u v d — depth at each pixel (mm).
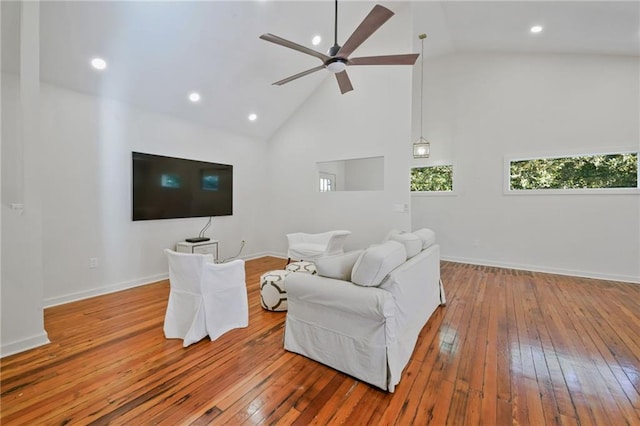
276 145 5719
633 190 3979
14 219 2117
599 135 4160
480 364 2006
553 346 2242
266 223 5863
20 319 2143
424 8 4027
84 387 1739
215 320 2402
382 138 4488
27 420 1479
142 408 1570
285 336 2207
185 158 4348
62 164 3137
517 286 3834
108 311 2926
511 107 4809
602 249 4184
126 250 3697
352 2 3852
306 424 1465
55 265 3098
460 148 5297
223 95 4289
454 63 5301
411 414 1534
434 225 5621
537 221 4641
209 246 4270
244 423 1470
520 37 4020
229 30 3410
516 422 1474
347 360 1870
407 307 2094
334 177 8023
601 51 3943
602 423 1465
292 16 3656
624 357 2078
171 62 3412
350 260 2129
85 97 3295
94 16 2654
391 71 4383
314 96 5180
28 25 2158
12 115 2760
